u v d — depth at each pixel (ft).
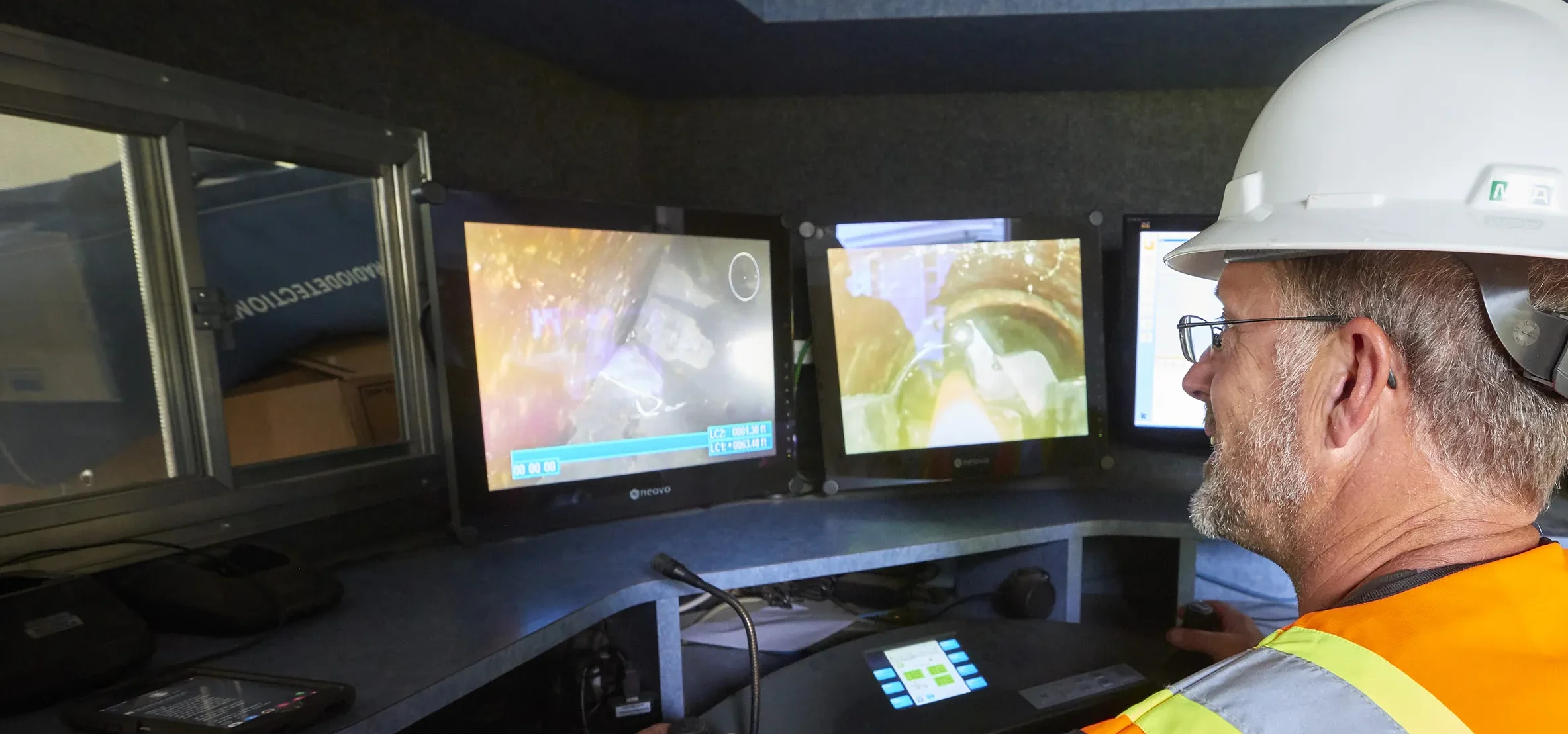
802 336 3.69
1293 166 1.44
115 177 2.28
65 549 2.10
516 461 2.76
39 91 2.05
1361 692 1.04
